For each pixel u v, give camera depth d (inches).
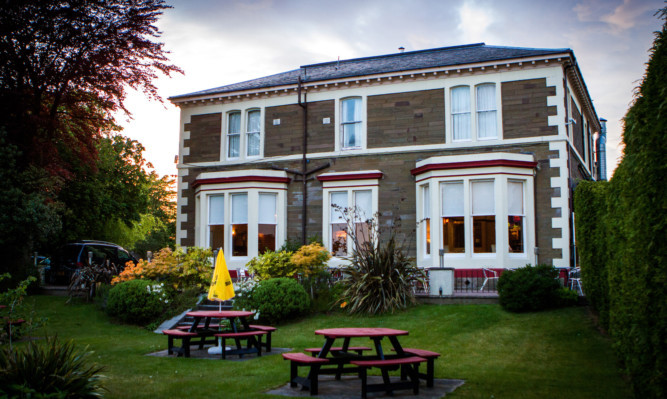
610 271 345.7
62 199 1043.3
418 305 602.5
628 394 296.5
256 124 892.0
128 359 427.8
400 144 800.9
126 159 1339.8
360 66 919.7
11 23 754.8
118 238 1325.0
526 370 363.9
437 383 338.6
